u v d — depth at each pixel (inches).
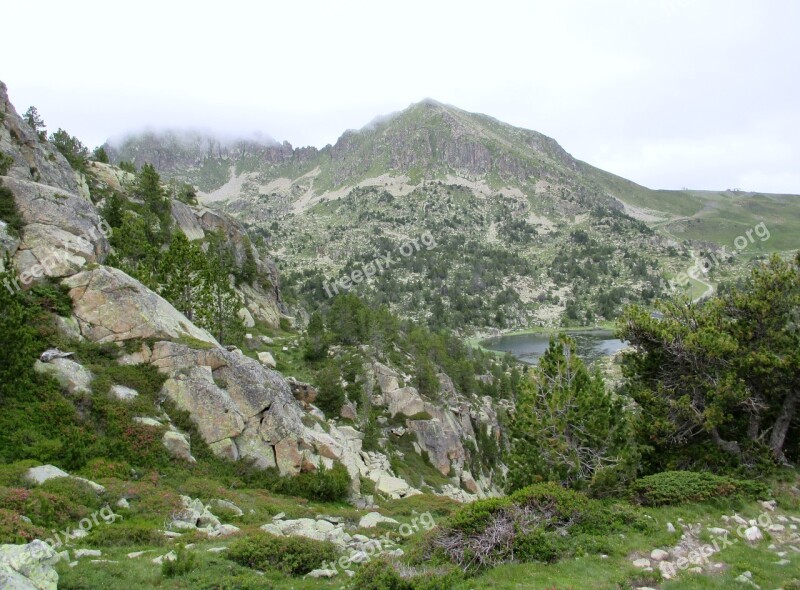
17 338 1010.7
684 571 645.9
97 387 1115.9
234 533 841.5
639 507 889.5
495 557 687.7
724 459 1090.7
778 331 1168.2
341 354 3115.2
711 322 1230.3
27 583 491.5
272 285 4338.1
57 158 2447.1
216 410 1226.6
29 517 703.7
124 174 3742.6
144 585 570.6
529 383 1116.5
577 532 761.6
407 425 2743.6
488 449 3548.2
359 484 1450.5
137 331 1272.1
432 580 598.2
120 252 2199.8
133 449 1045.8
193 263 2028.8
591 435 1001.5
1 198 1376.7
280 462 1267.2
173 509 880.9
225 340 2276.1
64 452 949.8
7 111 2071.9
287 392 1560.0
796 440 1154.7
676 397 1227.9
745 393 1095.0
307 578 677.9
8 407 968.3
